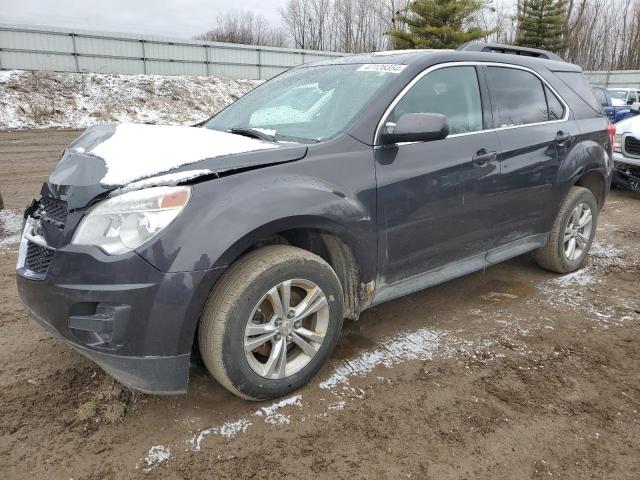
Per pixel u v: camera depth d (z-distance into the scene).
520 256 4.98
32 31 22.50
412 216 3.02
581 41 49.66
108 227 2.20
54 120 18.86
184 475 2.13
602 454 2.30
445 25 30.86
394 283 3.12
